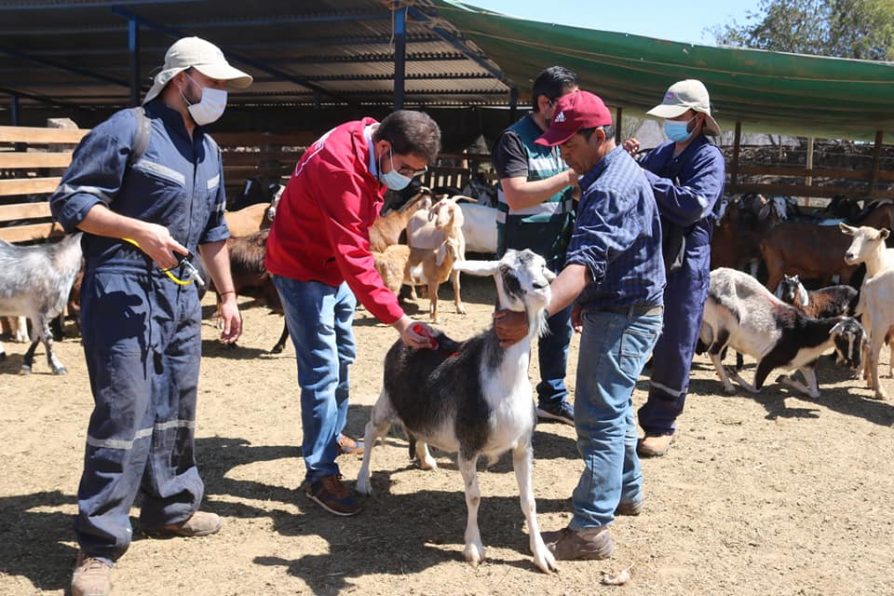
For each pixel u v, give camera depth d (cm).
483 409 371
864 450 573
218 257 416
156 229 337
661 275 384
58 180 984
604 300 378
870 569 400
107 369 358
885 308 707
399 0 1155
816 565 403
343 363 496
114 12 1427
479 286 1280
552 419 613
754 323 698
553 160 518
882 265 838
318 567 388
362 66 1792
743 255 1299
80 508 362
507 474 513
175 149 365
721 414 654
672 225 488
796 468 534
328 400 446
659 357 538
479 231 1331
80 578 355
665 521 449
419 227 1045
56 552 397
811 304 873
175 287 377
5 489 470
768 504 475
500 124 2103
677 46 1011
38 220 1008
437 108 2159
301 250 433
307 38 1584
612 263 374
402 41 1188
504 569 389
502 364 366
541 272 340
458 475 508
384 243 1037
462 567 391
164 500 408
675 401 546
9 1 1404
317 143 424
